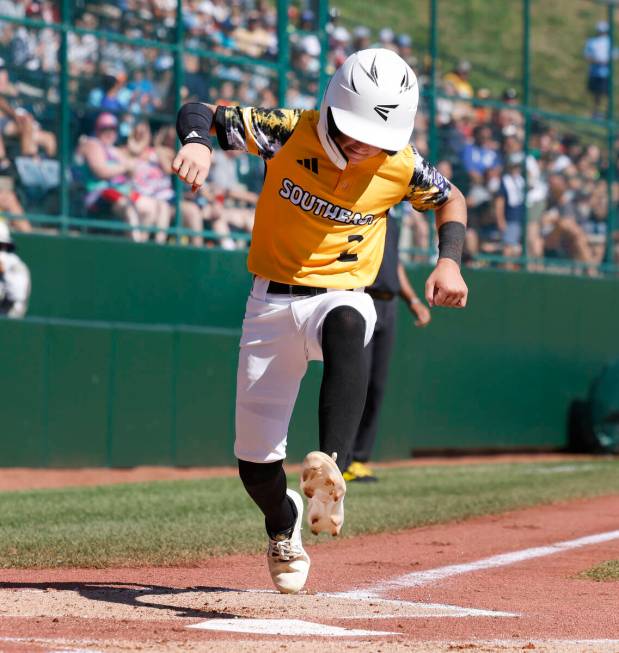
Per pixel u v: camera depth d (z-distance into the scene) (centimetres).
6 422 3825
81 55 4253
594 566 1986
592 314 5753
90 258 4191
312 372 4475
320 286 1437
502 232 5519
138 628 1305
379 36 5503
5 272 3956
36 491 3294
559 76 6081
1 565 1884
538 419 5494
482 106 5488
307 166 1429
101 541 2173
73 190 4228
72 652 1137
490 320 5288
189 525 2473
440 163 5294
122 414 4075
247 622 1365
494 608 1538
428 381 5044
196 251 4469
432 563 2012
